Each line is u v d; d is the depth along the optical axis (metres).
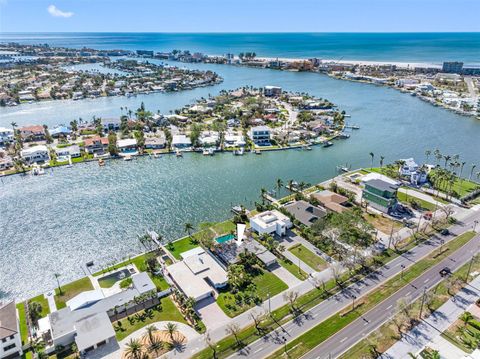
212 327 84.56
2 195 161.62
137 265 110.50
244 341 80.12
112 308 89.19
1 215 144.00
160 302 93.81
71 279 106.31
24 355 78.81
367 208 138.88
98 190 165.88
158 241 122.19
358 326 82.88
